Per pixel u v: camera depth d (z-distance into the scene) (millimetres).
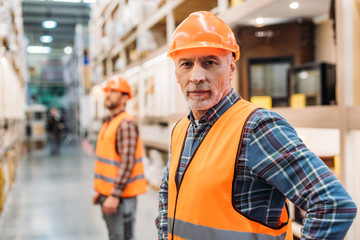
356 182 1644
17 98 7609
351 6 1619
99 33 8055
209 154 925
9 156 5566
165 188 1226
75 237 3422
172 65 4016
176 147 1088
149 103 4703
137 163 2355
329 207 756
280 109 2094
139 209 4168
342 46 1643
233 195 870
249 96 2730
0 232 3566
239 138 877
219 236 875
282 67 2639
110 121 2393
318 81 2111
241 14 2330
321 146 2326
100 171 2367
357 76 1634
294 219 2021
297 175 803
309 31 2617
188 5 3695
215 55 933
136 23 4969
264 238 859
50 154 11195
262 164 838
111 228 2312
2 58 3977
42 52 26203
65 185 6043
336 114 1671
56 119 11477
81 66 14609
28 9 17125
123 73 6055
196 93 944
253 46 2717
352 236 1617
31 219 4031
